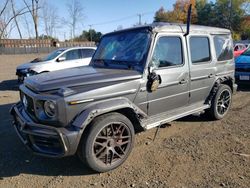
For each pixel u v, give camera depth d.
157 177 3.63
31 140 3.66
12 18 37.56
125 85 3.89
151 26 4.38
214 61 5.47
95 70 4.27
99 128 3.60
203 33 5.22
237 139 4.80
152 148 4.48
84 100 3.50
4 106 7.37
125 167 3.90
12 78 13.50
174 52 4.61
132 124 4.05
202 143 4.66
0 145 4.69
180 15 54.22
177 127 5.44
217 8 62.25
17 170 3.88
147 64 4.14
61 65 10.45
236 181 3.50
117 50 4.66
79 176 3.71
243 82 8.90
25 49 30.67
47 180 3.63
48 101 3.42
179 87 4.71
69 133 3.36
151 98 4.26
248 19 59.72
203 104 5.46
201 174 3.68
